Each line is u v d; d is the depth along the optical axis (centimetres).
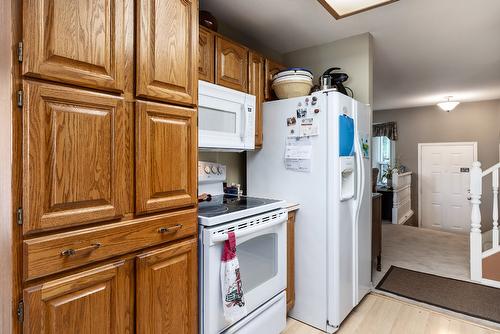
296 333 204
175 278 129
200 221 146
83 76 96
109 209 104
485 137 573
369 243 256
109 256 105
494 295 255
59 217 91
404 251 386
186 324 134
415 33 261
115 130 106
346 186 220
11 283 83
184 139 133
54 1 89
